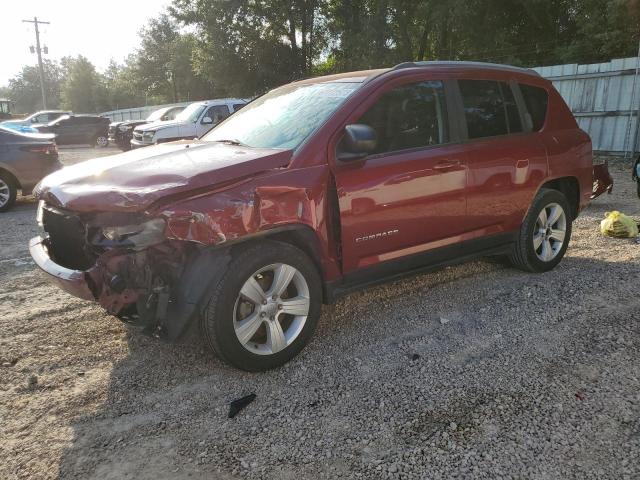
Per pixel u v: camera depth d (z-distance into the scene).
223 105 16.36
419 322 4.01
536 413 2.82
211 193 2.99
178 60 46.81
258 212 3.09
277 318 3.31
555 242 5.08
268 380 3.23
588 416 2.78
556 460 2.46
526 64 21.69
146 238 2.86
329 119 3.53
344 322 4.05
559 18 21.39
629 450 2.52
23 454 2.59
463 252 4.31
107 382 3.24
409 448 2.58
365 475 2.41
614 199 8.57
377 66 22.36
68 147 28.00
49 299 4.64
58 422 2.85
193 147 3.81
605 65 13.45
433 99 4.05
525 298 4.40
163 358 3.53
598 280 4.77
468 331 3.83
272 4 26.52
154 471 2.46
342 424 2.78
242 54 27.73
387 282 3.90
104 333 3.91
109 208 2.89
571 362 3.34
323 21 27.53
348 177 3.48
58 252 3.36
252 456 2.55
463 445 2.58
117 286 2.88
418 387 3.11
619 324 3.85
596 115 13.84
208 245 2.96
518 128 4.62
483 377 3.20
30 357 3.56
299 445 2.62
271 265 3.22
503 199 4.43
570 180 5.12
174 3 27.84
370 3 24.48
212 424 2.81
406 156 3.78
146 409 2.96
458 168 4.05
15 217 8.78
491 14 21.45
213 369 3.38
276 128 3.86
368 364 3.39
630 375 3.16
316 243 3.41
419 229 3.90
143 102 69.62
